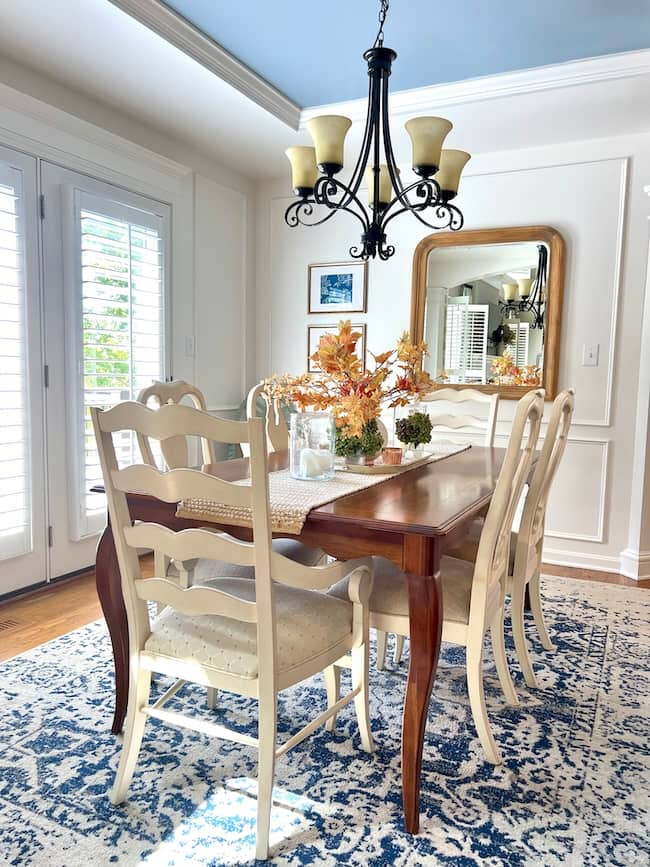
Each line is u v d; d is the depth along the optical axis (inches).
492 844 54.9
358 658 65.4
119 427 53.3
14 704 77.2
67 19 94.5
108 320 126.6
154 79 114.6
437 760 67.3
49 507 118.6
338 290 168.9
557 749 69.8
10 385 108.7
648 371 133.2
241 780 63.2
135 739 58.9
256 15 98.8
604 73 110.0
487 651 96.6
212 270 161.5
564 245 140.9
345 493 68.1
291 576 52.0
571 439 143.5
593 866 52.6
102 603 69.9
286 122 134.7
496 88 117.2
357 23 100.6
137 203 135.1
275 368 179.3
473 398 124.7
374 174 84.8
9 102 106.0
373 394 83.1
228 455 172.1
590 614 112.1
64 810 58.1
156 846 53.8
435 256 155.3
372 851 53.7
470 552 87.4
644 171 134.4
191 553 53.1
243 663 53.7
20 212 108.2
